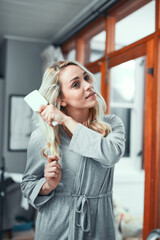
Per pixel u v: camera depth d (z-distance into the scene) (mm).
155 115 2168
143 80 3373
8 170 4387
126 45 2598
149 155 2229
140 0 2365
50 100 1010
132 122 3510
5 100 4418
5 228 3205
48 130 1025
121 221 2432
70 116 1066
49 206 1052
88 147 939
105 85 2963
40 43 4598
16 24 3879
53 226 1035
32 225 3639
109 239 1045
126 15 2590
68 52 4066
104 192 1050
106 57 2906
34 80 4566
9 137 4406
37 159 1094
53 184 990
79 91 992
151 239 1319
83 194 1023
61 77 1011
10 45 4441
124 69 3156
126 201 3463
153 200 2189
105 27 2945
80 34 3594
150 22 2227
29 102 1004
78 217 1019
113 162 956
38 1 3111
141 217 2432
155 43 2148
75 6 3217
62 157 1039
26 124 4492
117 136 1008
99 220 1022
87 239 1025
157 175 2186
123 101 3285
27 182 1102
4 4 3213
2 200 3086
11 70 4449
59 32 4121
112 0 2809
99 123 1055
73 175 1027
